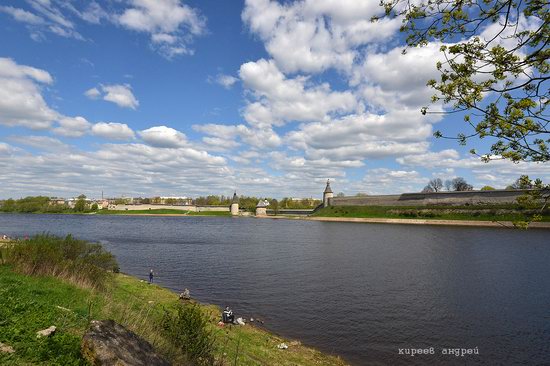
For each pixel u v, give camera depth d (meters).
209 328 19.83
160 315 16.80
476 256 54.75
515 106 5.77
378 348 20.00
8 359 7.38
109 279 25.09
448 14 6.00
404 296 30.91
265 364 15.70
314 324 23.81
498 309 27.25
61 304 12.72
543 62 5.74
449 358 18.67
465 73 6.06
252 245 69.88
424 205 154.00
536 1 5.44
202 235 92.44
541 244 70.12
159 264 46.62
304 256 54.62
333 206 193.38
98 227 115.50
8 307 10.65
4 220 146.25
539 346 20.38
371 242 76.00
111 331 8.32
